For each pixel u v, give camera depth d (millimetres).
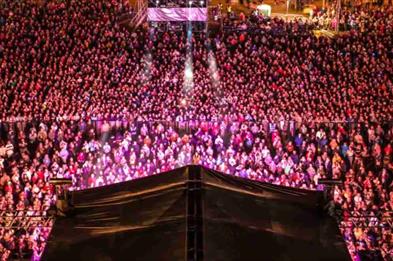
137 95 49188
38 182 38469
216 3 67062
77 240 17719
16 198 37844
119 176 40500
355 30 59938
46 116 45594
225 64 53281
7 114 46219
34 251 30641
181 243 16953
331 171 41281
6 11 58844
